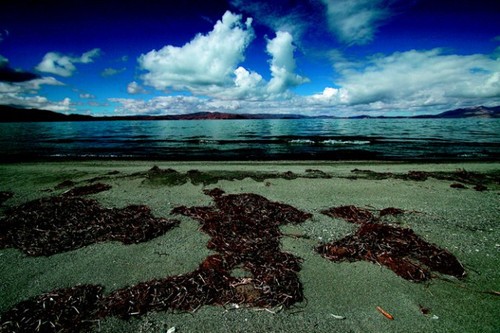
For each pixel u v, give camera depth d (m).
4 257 2.37
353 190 4.43
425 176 5.27
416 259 2.25
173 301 1.75
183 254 2.40
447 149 10.44
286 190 4.45
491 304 1.74
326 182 4.90
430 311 1.69
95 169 6.19
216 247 2.47
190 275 1.98
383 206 3.69
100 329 1.56
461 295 1.84
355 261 2.26
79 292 1.83
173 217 3.29
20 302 1.79
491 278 2.03
